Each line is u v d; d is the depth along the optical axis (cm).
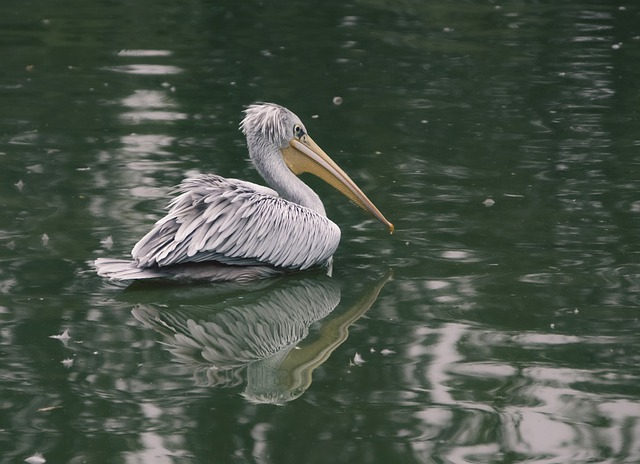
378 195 1447
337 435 821
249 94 1962
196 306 1138
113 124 1758
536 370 934
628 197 1413
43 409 860
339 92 1984
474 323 1046
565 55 2250
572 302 1088
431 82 2053
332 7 2756
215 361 982
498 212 1373
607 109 1861
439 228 1325
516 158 1598
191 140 1675
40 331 1027
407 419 847
